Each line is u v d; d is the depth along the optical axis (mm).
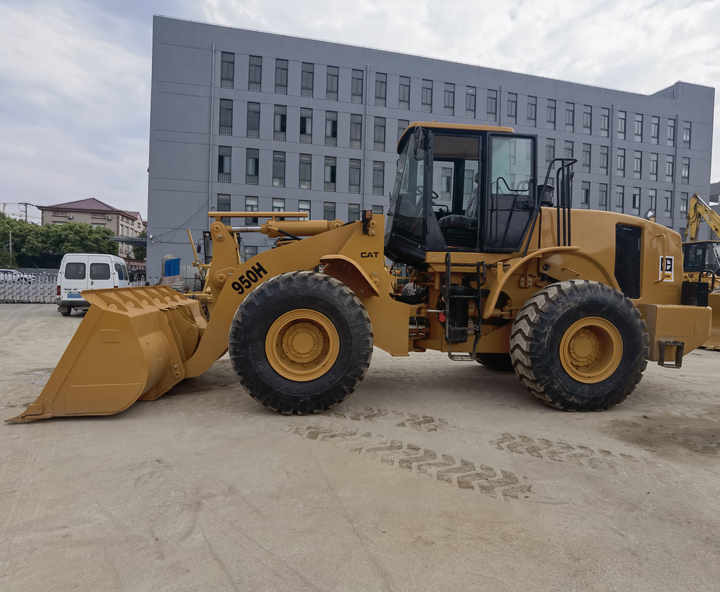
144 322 3555
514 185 4250
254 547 1808
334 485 2363
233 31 25938
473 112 29234
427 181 4137
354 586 1591
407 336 4004
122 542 1825
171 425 3258
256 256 3959
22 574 1620
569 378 3762
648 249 4637
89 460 2611
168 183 25438
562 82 30406
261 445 2906
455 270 4176
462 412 3754
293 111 26969
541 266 4273
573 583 1631
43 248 55500
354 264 3791
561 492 2338
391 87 28125
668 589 1611
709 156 33719
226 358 5949
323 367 3584
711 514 2141
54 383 3273
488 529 1973
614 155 31578
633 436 3219
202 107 25688
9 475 2404
